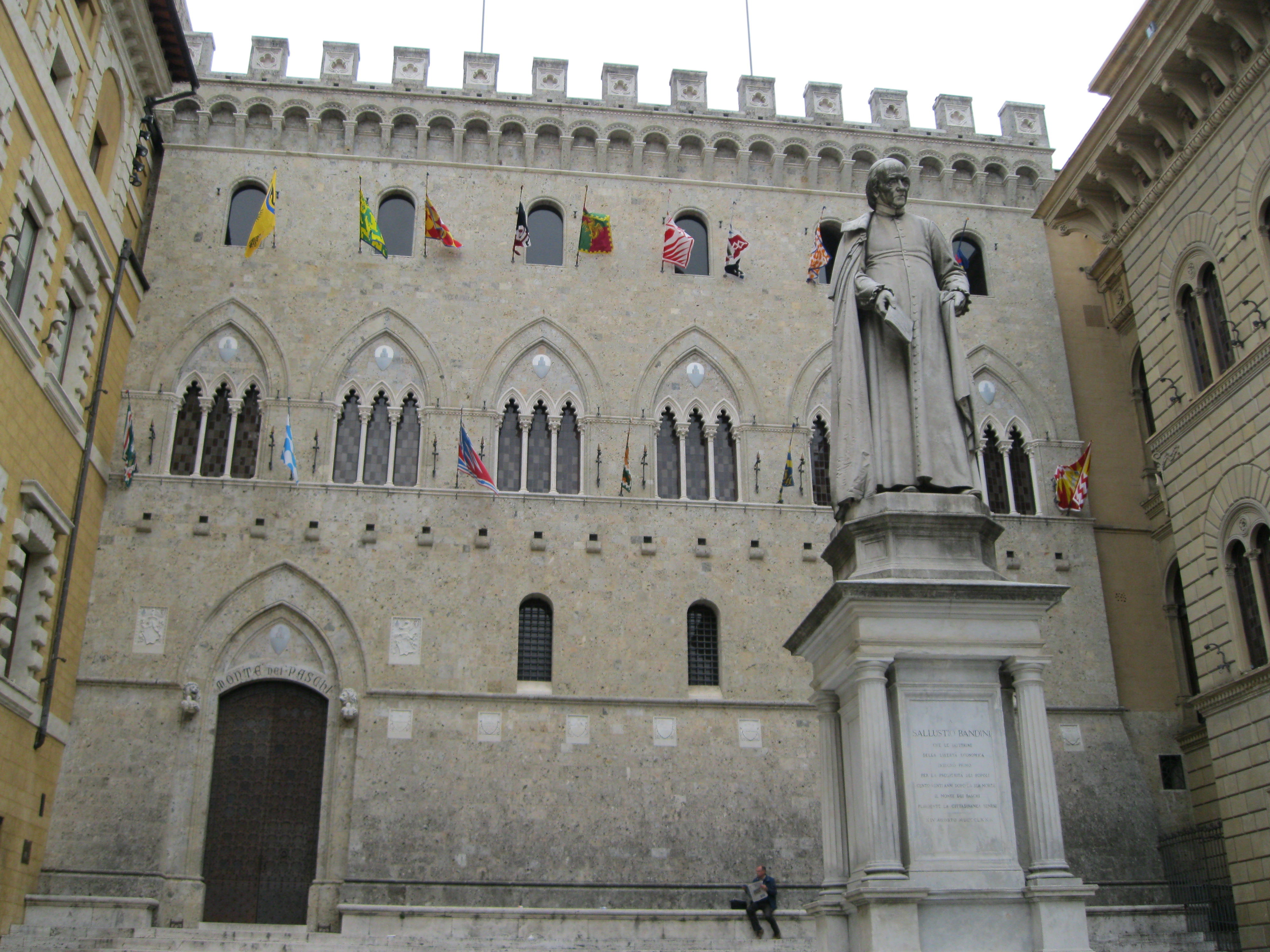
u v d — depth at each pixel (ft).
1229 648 90.74
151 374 113.39
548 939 92.99
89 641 103.45
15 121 80.43
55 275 91.45
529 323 120.57
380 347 118.62
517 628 109.70
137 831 98.02
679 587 112.88
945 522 45.70
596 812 103.71
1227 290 92.27
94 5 97.25
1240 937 87.04
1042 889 39.55
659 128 129.70
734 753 107.34
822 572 115.24
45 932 85.10
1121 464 126.11
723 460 120.16
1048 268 132.67
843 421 48.65
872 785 40.78
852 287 49.80
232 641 106.32
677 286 124.47
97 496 106.63
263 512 110.11
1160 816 112.78
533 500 113.91
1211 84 93.91
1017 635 43.21
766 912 95.61
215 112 124.67
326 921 97.81
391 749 103.81
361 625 107.65
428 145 127.13
